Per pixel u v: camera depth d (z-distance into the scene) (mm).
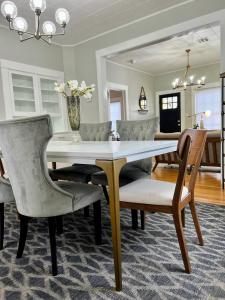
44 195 1312
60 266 1427
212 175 3869
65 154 1378
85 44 4410
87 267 1406
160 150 1604
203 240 1669
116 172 1191
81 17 3545
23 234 1529
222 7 2898
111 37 4020
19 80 3930
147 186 1507
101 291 1188
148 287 1202
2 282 1298
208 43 4914
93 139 2805
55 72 4395
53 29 2355
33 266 1442
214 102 6672
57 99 4465
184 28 3219
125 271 1345
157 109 7691
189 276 1279
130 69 6629
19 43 3820
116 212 1191
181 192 1282
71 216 2301
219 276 1271
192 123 7047
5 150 1312
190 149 1244
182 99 7160
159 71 7199
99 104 4352
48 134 1226
